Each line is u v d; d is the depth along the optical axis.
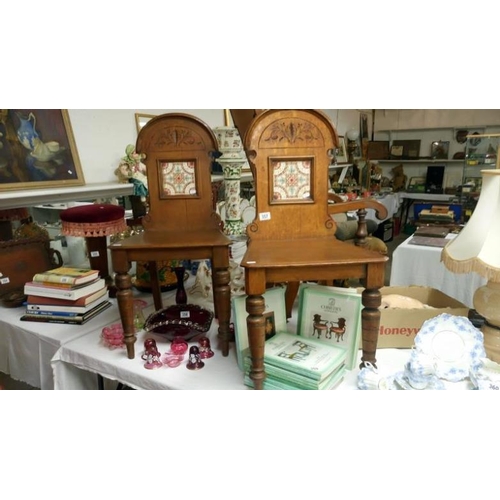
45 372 1.51
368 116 6.03
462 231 1.15
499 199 1.06
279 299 1.26
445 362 1.12
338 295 1.21
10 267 1.82
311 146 1.26
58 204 2.27
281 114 1.24
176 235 1.41
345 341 1.20
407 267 2.34
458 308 1.25
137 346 1.37
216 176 2.66
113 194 2.17
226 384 1.15
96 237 1.79
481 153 3.88
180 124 1.49
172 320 1.37
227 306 1.29
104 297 1.81
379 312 1.10
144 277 1.86
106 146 2.27
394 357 1.25
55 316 1.58
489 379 1.07
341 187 4.60
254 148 1.24
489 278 1.06
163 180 1.51
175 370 1.23
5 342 1.63
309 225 1.29
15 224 2.08
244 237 2.24
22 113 1.86
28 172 1.85
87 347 1.38
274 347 1.13
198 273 1.79
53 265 1.97
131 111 2.39
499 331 1.17
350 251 1.13
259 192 1.26
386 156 5.92
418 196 5.58
